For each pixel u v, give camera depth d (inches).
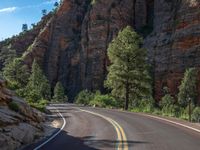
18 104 850.1
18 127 716.0
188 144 603.2
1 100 799.1
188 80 3063.5
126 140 684.1
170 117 1195.9
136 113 1481.3
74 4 5743.1
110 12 4756.4
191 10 3538.4
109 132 840.9
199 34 3412.9
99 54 4680.1
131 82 2303.2
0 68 6259.8
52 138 782.5
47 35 5797.2
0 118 685.3
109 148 602.9
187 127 848.3
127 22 4734.3
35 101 1904.5
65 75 5285.4
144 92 2342.5
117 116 1316.4
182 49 3499.0
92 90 4601.4
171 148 570.6
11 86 1705.2
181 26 3575.3
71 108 2150.6
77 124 1103.0
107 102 2763.3
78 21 5605.3
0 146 587.8
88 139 740.0
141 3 4753.9
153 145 608.4
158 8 4047.7
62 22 5713.6
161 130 812.6
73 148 627.2
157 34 3875.5
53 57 5580.7
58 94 4480.8
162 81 3577.8
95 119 1233.4
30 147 653.3
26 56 5684.1
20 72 3727.9
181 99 3021.7
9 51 6225.4
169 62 3563.0
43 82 4478.3
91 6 5098.4
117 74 2289.6
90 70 4719.5
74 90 4965.6
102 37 4714.6
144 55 2338.8
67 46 5506.9
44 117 1314.0
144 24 4675.2
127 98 2289.6
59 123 1167.6
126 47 2299.5
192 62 3385.8
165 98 3034.0
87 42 4909.0
